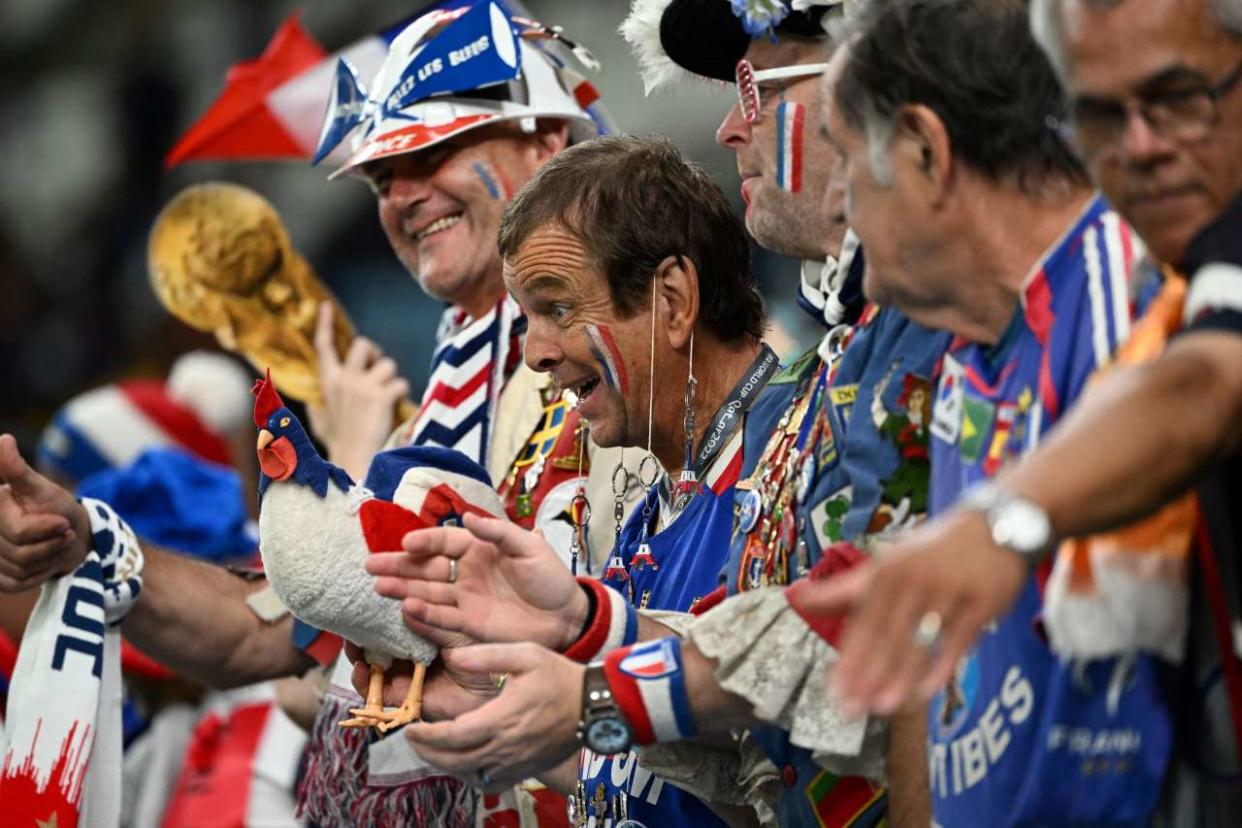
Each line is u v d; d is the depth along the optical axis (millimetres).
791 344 11406
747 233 6953
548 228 6641
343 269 22766
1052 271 4883
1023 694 4801
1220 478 4465
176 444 12375
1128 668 4590
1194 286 4258
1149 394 3973
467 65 8430
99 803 7484
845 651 3928
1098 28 4344
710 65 7035
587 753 6891
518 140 8750
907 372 5566
